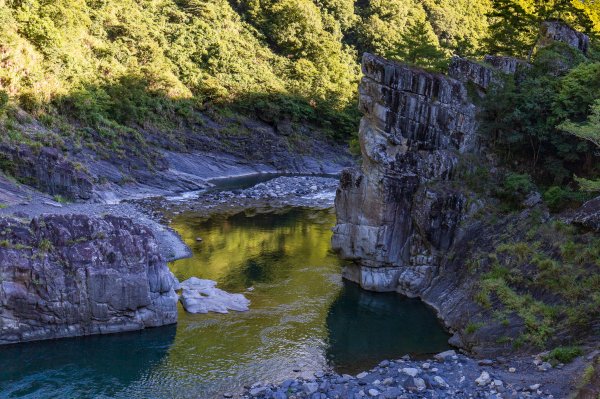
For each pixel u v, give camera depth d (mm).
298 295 31391
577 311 22094
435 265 31594
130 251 25250
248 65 107000
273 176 86188
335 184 74062
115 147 62562
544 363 19969
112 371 21984
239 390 20734
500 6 48000
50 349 23406
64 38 69438
